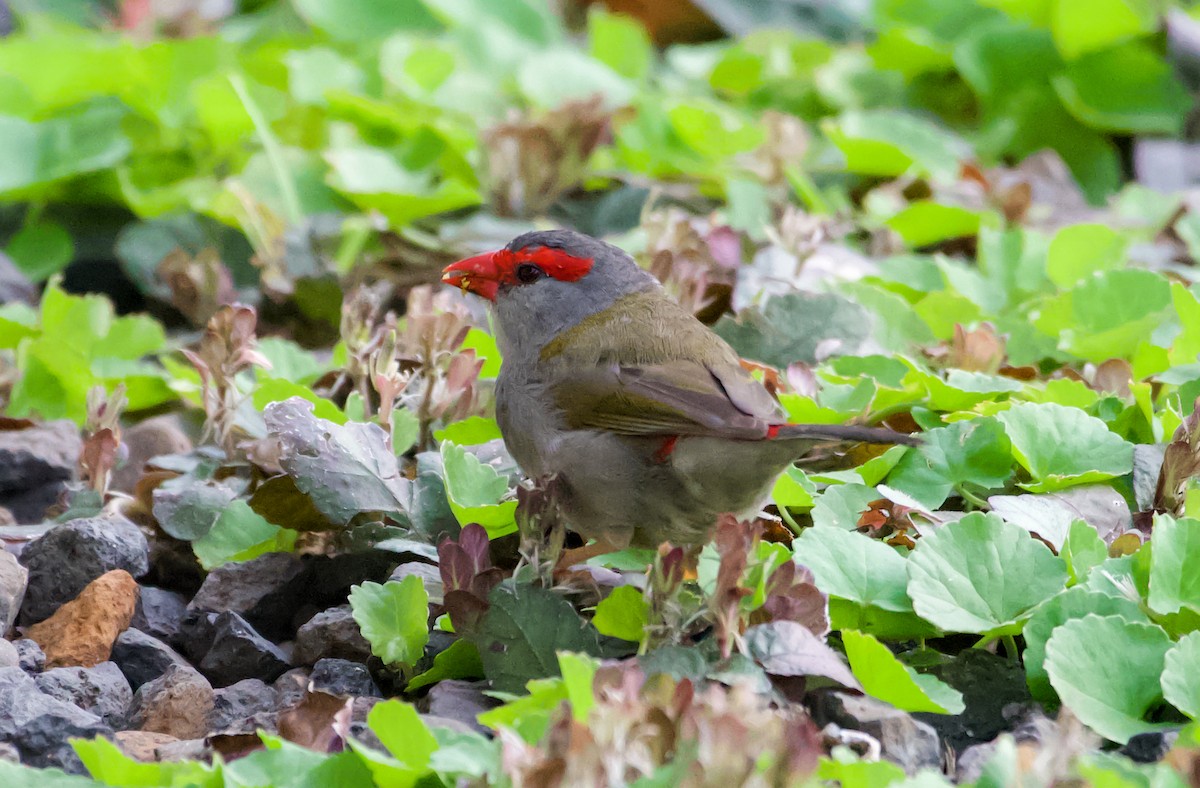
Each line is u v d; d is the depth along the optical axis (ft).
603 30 52.95
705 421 21.98
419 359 28.48
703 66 55.11
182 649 23.57
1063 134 49.11
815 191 42.50
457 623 20.51
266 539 24.95
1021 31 50.03
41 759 18.86
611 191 42.14
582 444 23.44
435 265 37.65
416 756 17.24
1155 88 48.65
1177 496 24.06
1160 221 41.32
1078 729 17.17
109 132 43.52
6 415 31.71
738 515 22.79
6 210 43.14
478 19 53.78
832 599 21.49
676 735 16.12
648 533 23.81
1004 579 21.26
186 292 36.22
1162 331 31.45
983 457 25.20
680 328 24.25
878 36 57.06
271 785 16.47
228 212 39.47
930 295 33.35
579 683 17.25
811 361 30.66
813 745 15.44
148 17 54.60
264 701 21.17
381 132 46.24
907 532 23.88
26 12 60.44
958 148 47.14
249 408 28.45
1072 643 19.45
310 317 38.04
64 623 22.41
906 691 19.04
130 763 17.13
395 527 24.61
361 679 21.36
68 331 33.91
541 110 43.73
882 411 27.71
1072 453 25.03
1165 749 18.34
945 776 18.76
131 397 33.30
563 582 22.24
